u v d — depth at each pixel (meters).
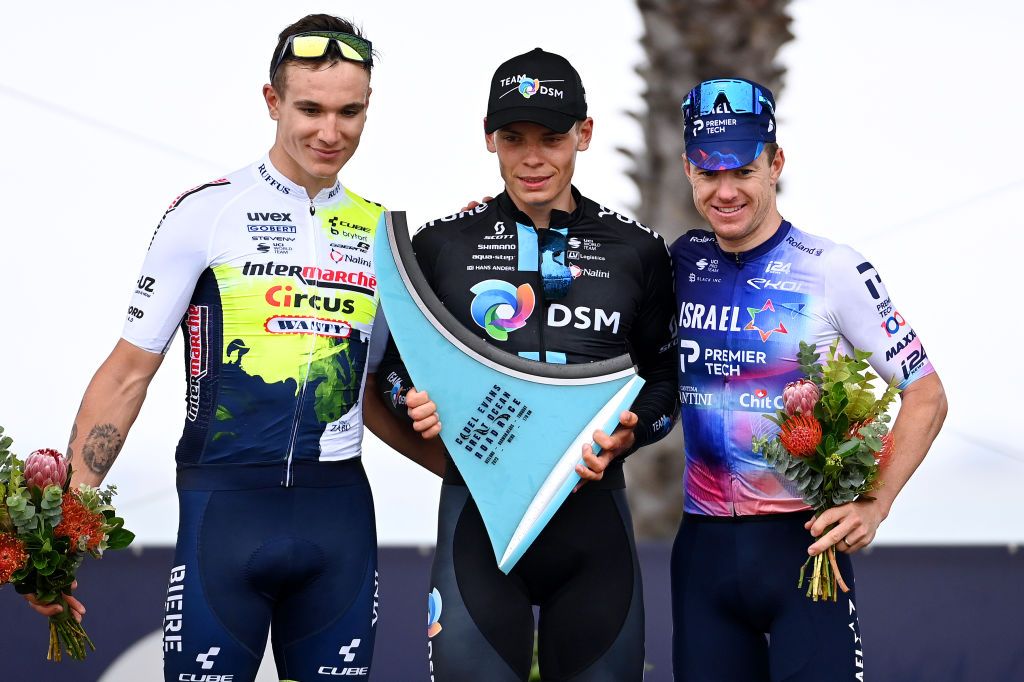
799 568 12.86
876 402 12.11
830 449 12.01
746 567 12.98
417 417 12.58
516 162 12.88
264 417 12.83
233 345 12.87
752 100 12.84
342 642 12.95
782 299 13.09
